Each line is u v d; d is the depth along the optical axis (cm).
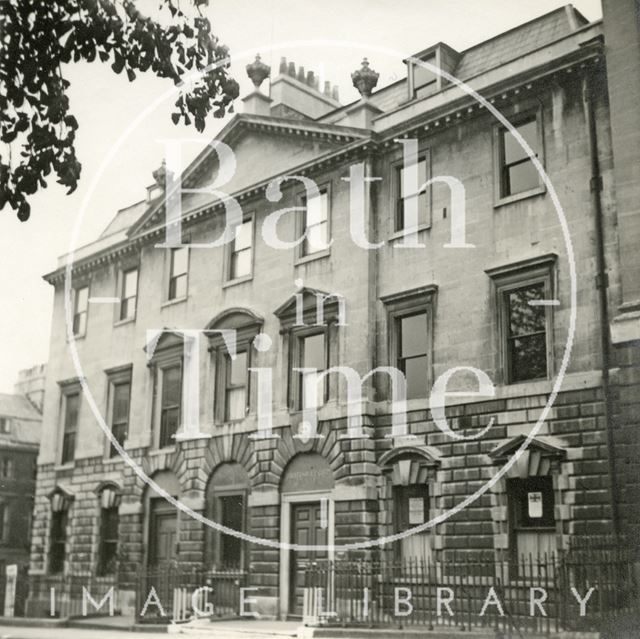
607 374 1602
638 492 1521
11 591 2523
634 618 1421
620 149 1662
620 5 1717
